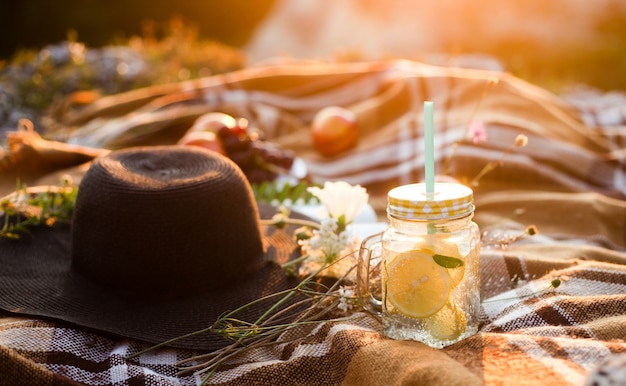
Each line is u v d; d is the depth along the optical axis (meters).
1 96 2.37
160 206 0.85
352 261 0.86
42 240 0.99
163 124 1.71
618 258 0.99
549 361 0.62
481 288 0.89
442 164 1.48
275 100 1.87
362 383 0.67
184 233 0.85
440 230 0.68
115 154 0.95
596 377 0.50
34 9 4.85
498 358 0.64
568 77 3.90
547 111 1.61
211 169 0.91
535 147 1.48
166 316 0.83
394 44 4.66
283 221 1.01
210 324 0.82
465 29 4.66
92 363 0.76
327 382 0.71
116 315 0.83
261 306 0.85
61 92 2.51
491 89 1.65
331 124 1.62
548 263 0.90
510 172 1.45
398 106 1.72
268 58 4.97
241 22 5.18
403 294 0.70
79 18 4.91
